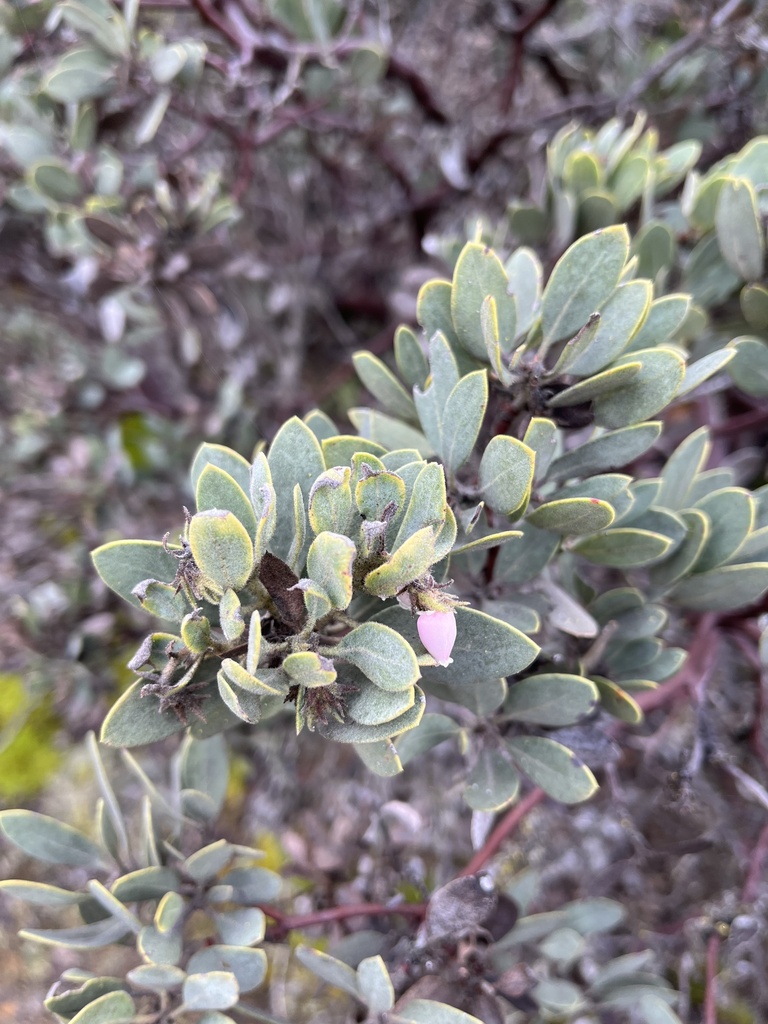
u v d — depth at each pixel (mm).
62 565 293
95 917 147
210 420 293
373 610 119
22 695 309
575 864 255
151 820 145
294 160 319
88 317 319
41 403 318
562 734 147
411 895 240
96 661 280
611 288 122
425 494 99
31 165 226
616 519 139
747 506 150
